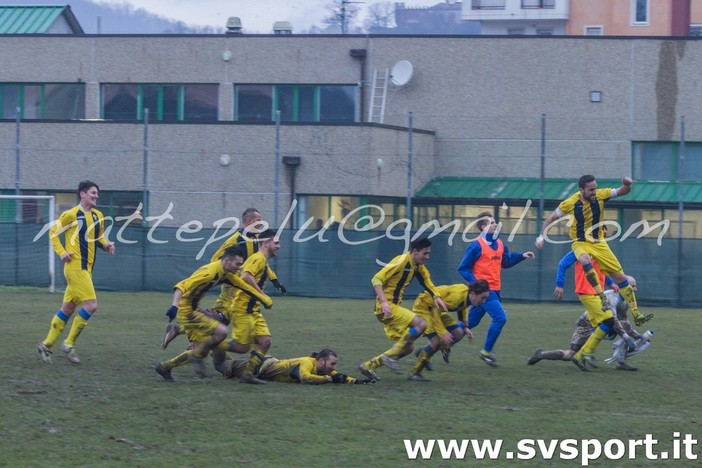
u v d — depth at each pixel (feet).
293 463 43.75
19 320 100.68
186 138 177.06
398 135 179.93
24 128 183.11
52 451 44.91
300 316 113.19
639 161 190.70
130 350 78.64
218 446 46.39
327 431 49.73
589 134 191.11
